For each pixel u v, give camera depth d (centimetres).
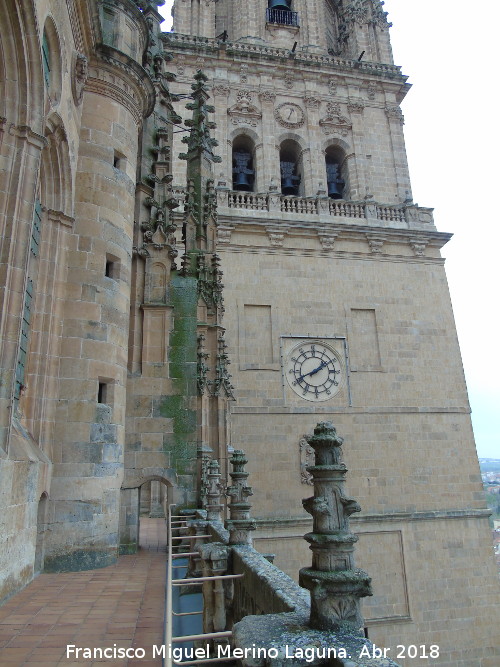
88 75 1472
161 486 2595
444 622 2512
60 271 1287
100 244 1380
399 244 3172
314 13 3859
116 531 1277
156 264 1697
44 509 1149
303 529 2508
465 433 2902
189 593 1081
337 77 3578
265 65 3459
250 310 2859
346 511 452
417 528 2650
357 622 429
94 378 1288
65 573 1133
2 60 942
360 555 2555
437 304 3116
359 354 2922
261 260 2931
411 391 2908
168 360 1620
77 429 1234
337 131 3481
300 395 2762
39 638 708
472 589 2602
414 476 2752
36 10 958
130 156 1547
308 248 3016
